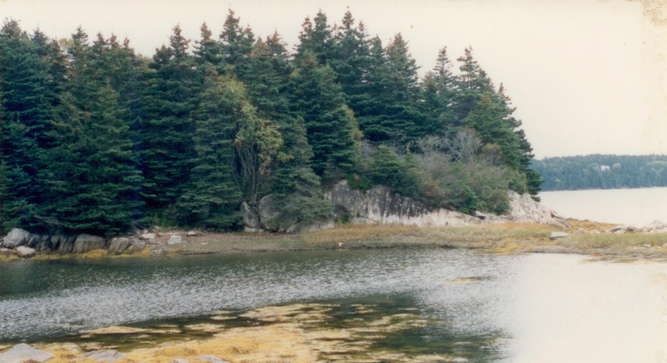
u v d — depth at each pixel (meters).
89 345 31.73
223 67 91.81
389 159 88.06
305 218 82.44
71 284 52.19
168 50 87.12
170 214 82.94
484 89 109.69
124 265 63.31
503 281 46.56
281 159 82.75
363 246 72.44
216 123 82.94
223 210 82.50
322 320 35.91
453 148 99.31
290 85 91.56
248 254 69.62
